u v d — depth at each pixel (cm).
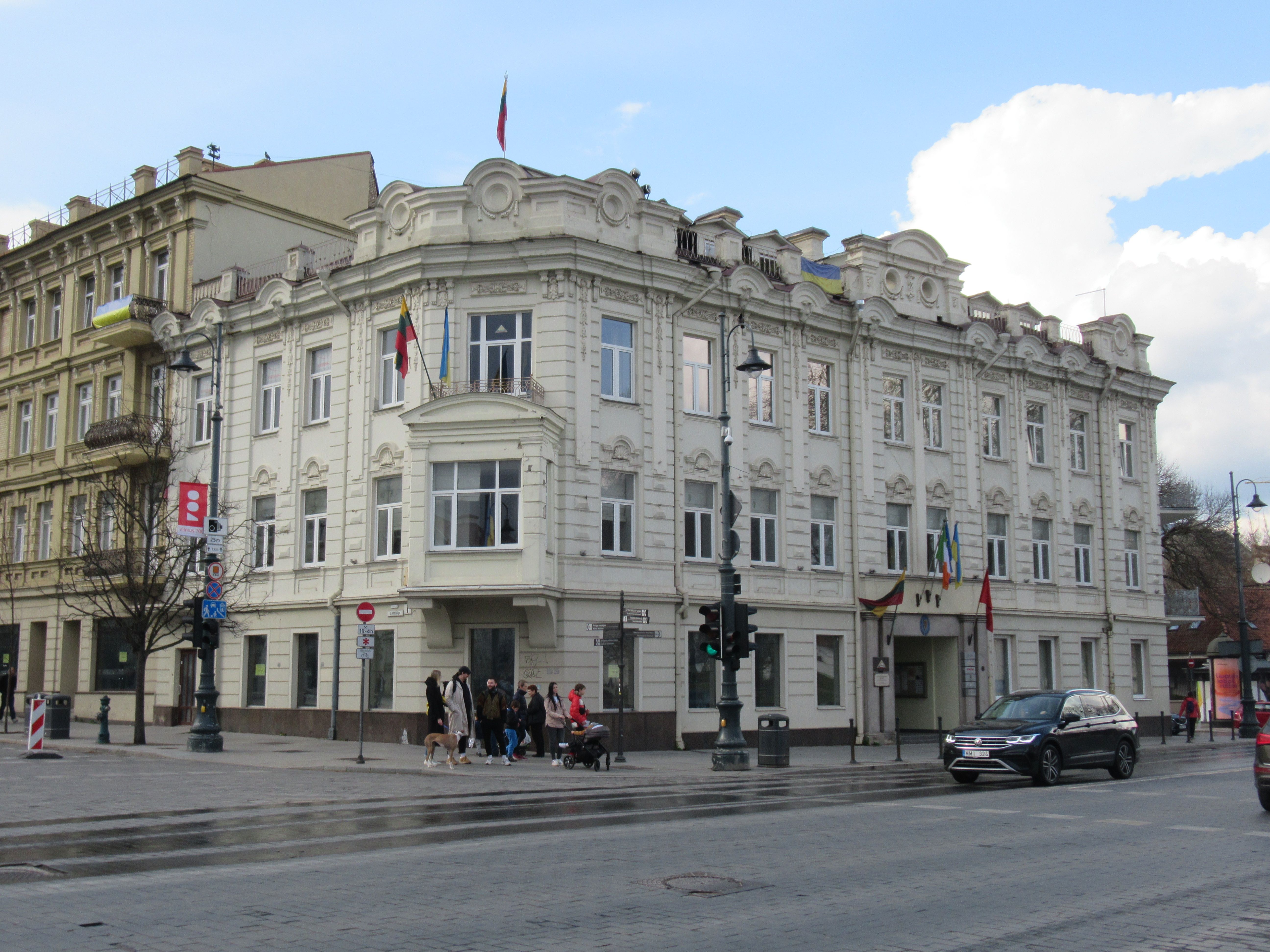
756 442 3269
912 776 2289
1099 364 4328
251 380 3481
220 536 2681
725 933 820
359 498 3114
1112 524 4319
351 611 3081
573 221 2939
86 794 1750
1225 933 834
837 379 3491
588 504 2881
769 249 3422
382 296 3109
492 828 1384
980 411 3891
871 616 3428
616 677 2891
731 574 2406
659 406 3056
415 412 2805
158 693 3722
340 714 3073
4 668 4444
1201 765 2648
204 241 3850
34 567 4341
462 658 2839
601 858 1144
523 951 761
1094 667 4194
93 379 4172
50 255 4422
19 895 936
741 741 2358
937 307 3812
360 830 1359
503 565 2727
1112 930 840
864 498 3484
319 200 4178
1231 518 6556
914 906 920
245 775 2130
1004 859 1159
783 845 1242
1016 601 3903
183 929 817
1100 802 1741
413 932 812
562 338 2886
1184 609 4794
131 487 3588
